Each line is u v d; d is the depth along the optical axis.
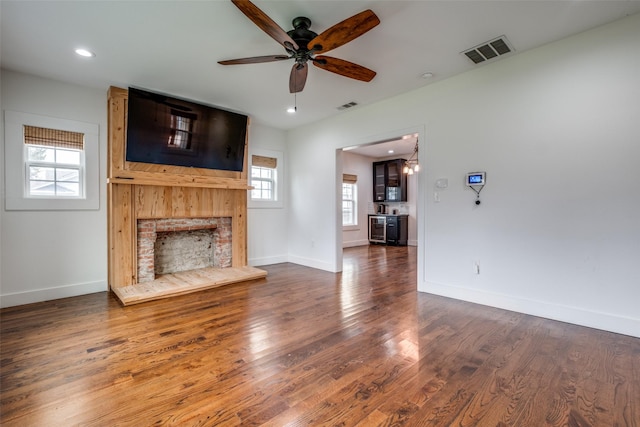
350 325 2.76
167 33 2.57
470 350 2.28
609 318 2.57
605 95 2.55
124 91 3.71
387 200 8.70
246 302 3.42
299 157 5.64
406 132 3.93
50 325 2.75
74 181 3.68
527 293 3.01
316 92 3.90
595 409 1.61
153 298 3.47
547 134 2.85
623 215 2.50
